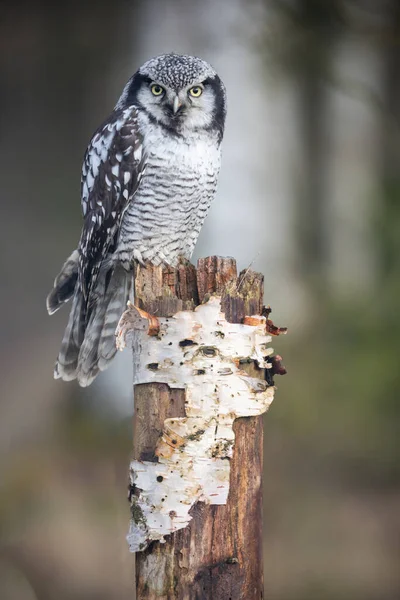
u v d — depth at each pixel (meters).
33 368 13.88
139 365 5.34
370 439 14.02
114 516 12.66
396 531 12.66
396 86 17.94
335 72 14.98
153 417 5.30
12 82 14.54
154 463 5.25
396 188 13.91
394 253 13.76
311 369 13.94
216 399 5.27
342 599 11.10
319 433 14.03
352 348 13.85
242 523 5.28
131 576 11.53
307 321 14.52
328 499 13.48
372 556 12.04
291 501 13.50
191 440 5.23
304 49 14.71
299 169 16.97
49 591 11.33
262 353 5.38
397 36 14.63
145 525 5.23
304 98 16.88
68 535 12.19
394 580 11.40
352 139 17.72
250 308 5.42
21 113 14.53
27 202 14.27
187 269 5.57
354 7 14.73
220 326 5.32
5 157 14.36
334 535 12.70
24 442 13.66
